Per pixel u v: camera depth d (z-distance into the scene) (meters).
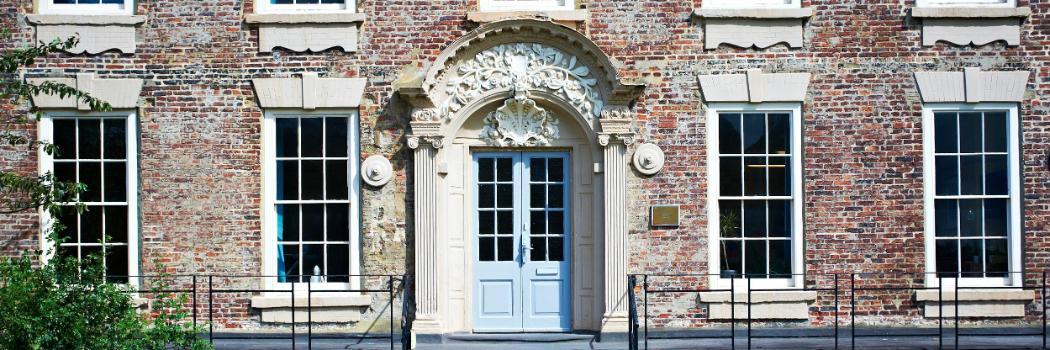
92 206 12.12
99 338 9.62
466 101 11.99
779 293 12.00
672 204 12.02
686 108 12.05
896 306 12.09
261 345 11.65
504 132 12.14
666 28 12.10
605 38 12.10
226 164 12.06
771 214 12.16
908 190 12.06
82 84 12.02
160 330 9.96
